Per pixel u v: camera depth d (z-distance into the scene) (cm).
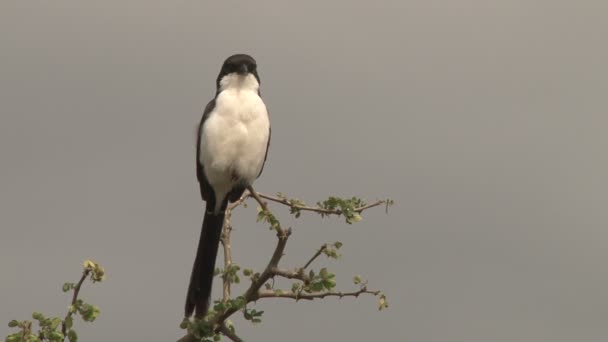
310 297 898
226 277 930
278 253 897
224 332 916
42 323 772
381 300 892
